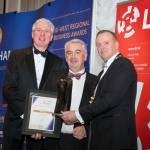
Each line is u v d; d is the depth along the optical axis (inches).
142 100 129.8
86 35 158.4
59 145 122.1
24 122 120.5
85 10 160.1
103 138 101.2
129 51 136.3
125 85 99.6
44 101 122.3
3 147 135.2
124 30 139.4
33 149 135.2
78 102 123.0
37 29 139.8
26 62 136.6
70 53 125.4
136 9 135.5
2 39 208.2
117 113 100.3
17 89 134.7
